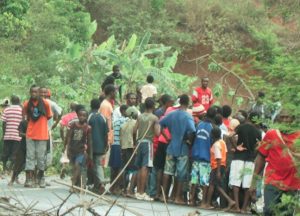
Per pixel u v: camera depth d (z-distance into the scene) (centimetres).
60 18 3756
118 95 2566
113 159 1900
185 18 5056
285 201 989
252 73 930
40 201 1636
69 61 3284
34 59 3459
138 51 3403
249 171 1133
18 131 2097
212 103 2356
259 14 4041
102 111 1930
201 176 1764
